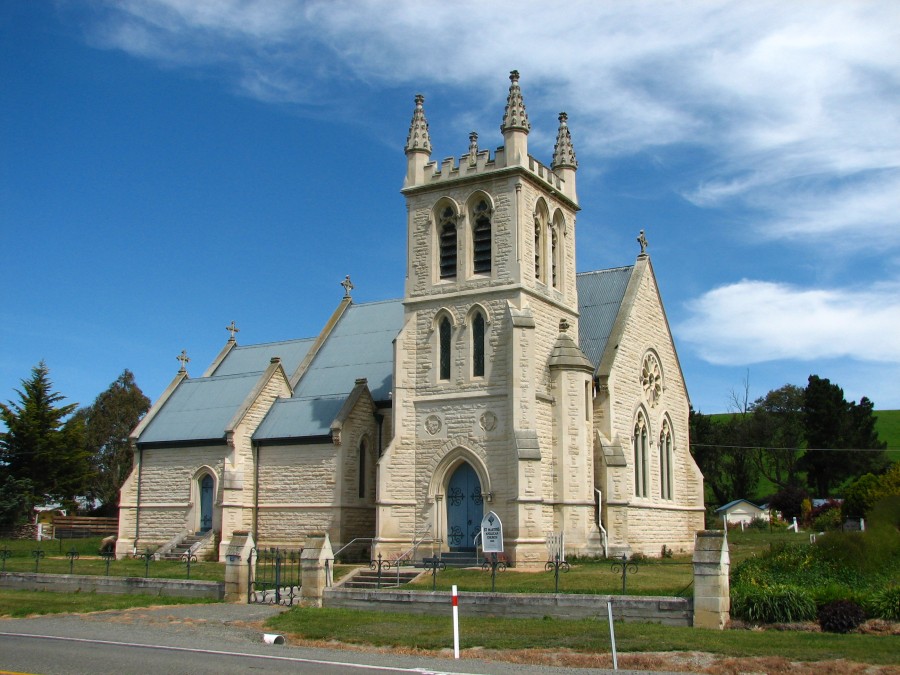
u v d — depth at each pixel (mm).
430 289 43156
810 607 23938
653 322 52344
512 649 21484
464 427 40969
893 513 38500
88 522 75688
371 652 21625
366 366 52406
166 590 33312
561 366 42219
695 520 53812
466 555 39500
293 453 47219
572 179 46906
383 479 41250
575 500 41156
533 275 42312
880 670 18078
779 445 107312
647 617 24828
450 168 43531
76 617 28078
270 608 29750
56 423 78500
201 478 49938
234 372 59406
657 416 51281
